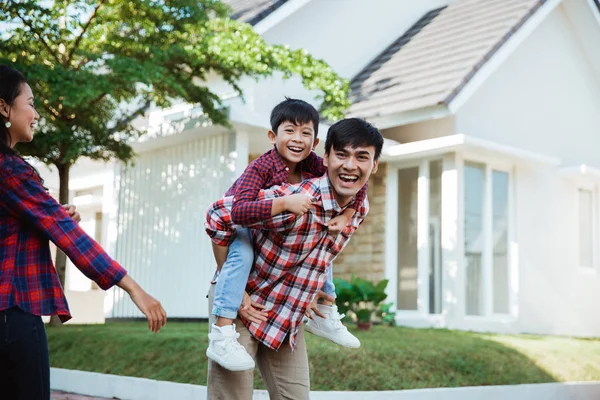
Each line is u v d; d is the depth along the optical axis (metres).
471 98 11.98
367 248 12.34
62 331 9.16
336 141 3.18
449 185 11.33
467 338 8.77
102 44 10.02
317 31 12.76
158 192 11.96
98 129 10.04
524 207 12.45
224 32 9.73
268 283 3.34
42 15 9.16
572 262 13.28
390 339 8.08
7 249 2.59
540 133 13.40
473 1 14.43
